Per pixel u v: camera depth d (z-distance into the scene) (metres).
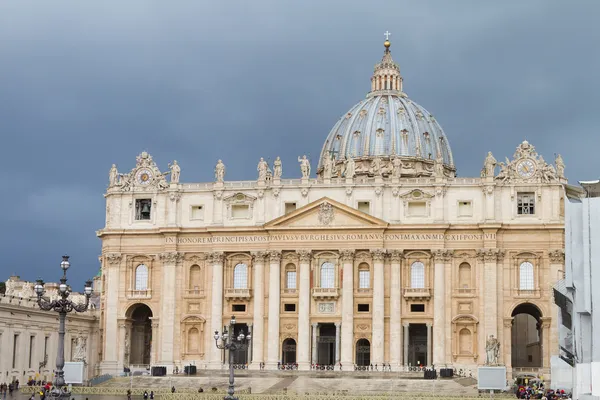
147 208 142.75
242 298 136.88
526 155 134.25
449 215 134.62
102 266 144.00
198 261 139.62
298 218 136.12
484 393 106.44
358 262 135.38
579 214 78.31
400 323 133.00
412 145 194.12
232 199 139.25
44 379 125.75
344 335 133.12
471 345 131.75
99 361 142.00
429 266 134.12
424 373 118.69
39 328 124.81
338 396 100.31
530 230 132.25
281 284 136.38
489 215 133.25
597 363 68.44
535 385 109.50
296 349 135.38
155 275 140.75
